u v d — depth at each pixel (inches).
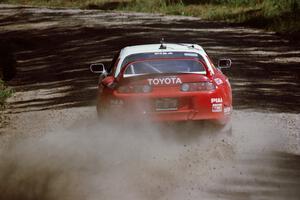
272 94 1333.7
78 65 2095.2
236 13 3459.6
